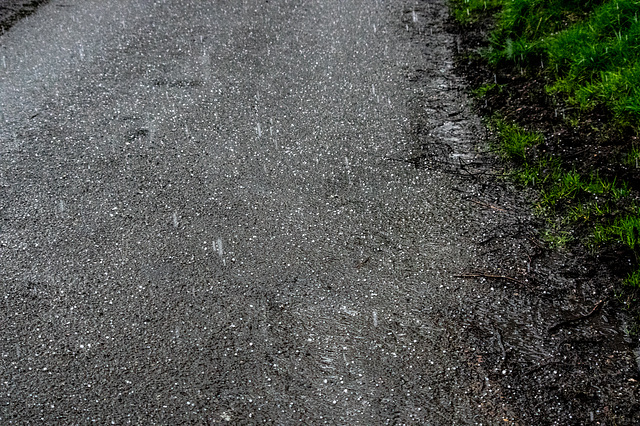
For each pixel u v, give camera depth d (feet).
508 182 13.21
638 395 8.57
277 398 8.71
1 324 9.90
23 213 12.46
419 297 10.41
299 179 13.51
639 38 15.70
